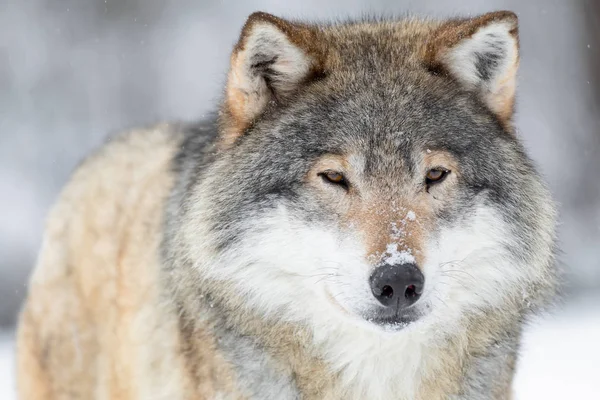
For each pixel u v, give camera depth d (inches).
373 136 387.9
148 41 1868.8
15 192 1530.5
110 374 466.3
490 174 398.6
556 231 422.9
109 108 1795.0
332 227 383.6
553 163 1605.6
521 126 1680.6
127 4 1883.6
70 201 531.2
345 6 1897.1
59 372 500.1
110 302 471.5
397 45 418.9
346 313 379.9
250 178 395.9
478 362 403.2
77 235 508.7
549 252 412.2
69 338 494.6
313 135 392.2
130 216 481.7
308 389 396.2
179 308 410.0
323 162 387.2
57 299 505.7
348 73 406.0
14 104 1774.1
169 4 1910.7
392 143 386.9
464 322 399.2
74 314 493.7
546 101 1718.8
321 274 385.1
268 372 391.5
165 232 441.1
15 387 541.6
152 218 464.8
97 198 511.5
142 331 438.6
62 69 1815.9
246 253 391.9
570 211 1496.1
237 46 397.1
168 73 1833.2
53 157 1678.2
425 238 374.9
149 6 1894.7
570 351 774.5
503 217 398.6
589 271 1251.2
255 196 392.5
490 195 396.5
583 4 1711.4
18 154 1670.8
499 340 406.3
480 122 406.0
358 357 393.1
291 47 399.5
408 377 395.9
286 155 392.5
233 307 393.1
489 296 401.4
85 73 1820.9
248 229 391.9
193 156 450.9
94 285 484.7
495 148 404.5
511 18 401.1
